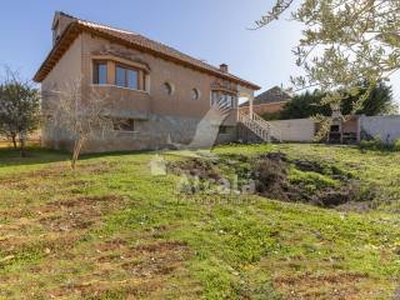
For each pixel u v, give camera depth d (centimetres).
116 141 1770
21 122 1546
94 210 733
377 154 1808
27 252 553
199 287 479
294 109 2628
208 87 2452
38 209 732
